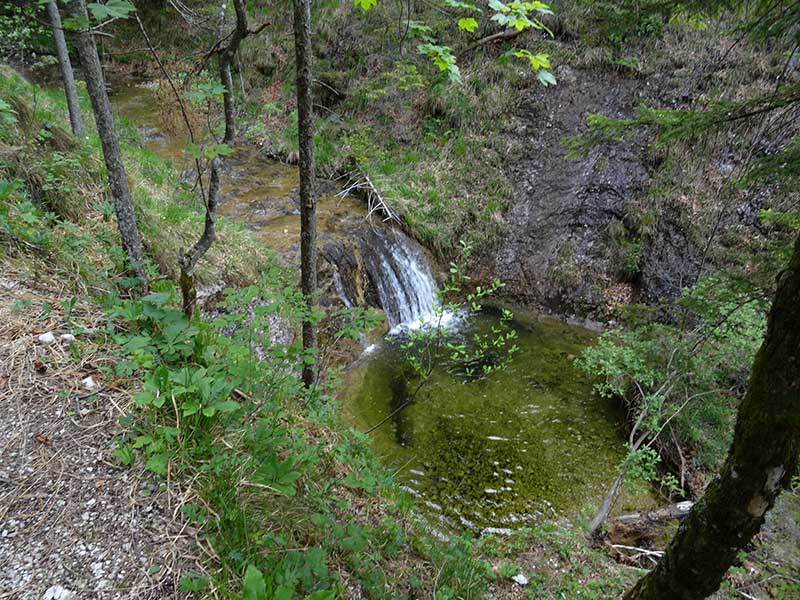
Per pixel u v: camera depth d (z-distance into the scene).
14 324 2.96
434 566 3.17
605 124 4.14
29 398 2.59
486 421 6.32
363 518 3.26
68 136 5.35
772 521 4.72
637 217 9.05
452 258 9.82
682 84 9.68
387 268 8.52
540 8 2.89
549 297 9.30
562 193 9.88
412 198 9.85
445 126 10.92
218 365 2.87
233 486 2.41
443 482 5.32
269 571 2.15
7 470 2.27
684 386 5.68
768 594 4.01
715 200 8.50
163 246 5.31
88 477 2.32
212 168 3.23
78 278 3.60
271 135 10.97
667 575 2.46
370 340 7.68
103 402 2.67
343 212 9.03
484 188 10.34
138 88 13.06
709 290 4.81
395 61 11.34
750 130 3.88
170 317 2.87
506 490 5.29
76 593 1.91
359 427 5.87
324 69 12.08
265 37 12.55
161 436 2.47
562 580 3.89
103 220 4.78
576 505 5.18
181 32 12.70
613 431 6.31
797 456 1.96
